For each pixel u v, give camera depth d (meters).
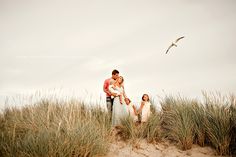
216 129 5.95
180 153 5.91
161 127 7.19
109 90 7.51
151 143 6.39
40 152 4.95
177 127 6.34
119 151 5.88
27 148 5.10
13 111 7.54
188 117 6.43
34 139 5.19
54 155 4.96
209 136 6.15
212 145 6.12
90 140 5.42
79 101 7.41
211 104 6.60
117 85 7.59
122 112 7.34
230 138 5.75
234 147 5.79
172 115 7.01
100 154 5.51
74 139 5.35
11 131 5.91
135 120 7.60
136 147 6.10
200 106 6.80
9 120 6.86
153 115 7.11
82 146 5.29
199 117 6.54
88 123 6.15
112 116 7.34
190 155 5.79
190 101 7.29
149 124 6.75
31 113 6.83
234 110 6.22
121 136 6.61
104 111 7.34
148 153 5.90
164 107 7.95
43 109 7.14
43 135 5.37
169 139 6.65
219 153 5.75
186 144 6.09
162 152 5.97
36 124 6.38
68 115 6.50
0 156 4.90
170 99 8.04
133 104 7.97
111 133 6.65
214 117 6.16
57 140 5.22
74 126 5.80
